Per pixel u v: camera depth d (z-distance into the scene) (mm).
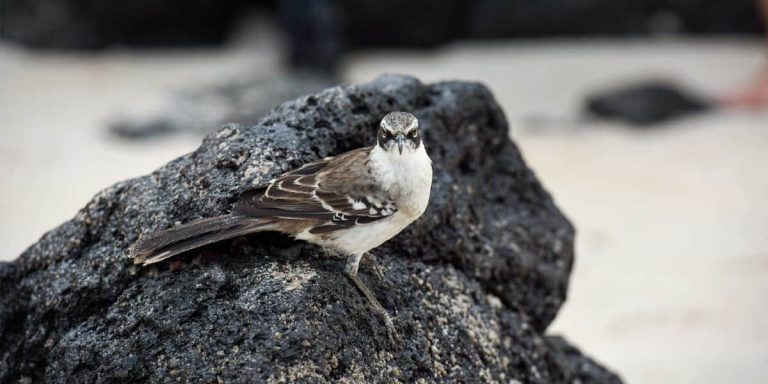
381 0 26359
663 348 13945
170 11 26750
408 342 7855
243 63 26469
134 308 7590
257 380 6891
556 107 23844
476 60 27062
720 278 15828
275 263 7574
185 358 7184
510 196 9750
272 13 28969
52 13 26172
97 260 7992
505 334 8867
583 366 9906
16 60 25781
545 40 28109
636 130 22641
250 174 7910
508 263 9227
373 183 7652
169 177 8156
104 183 18750
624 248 16969
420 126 9031
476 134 9570
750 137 21875
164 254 7199
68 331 7902
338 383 7141
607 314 14992
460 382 8023
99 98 23578
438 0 26812
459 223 8945
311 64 24750
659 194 19047
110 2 26062
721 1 27609
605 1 27672
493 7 27703
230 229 7336
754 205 18422
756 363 13430
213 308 7348
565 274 9805
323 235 7602
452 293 8562
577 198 18906
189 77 25234
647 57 27000
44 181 18828
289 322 7121
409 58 27219
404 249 8562
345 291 7586
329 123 8492
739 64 26156
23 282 8375
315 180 7629
